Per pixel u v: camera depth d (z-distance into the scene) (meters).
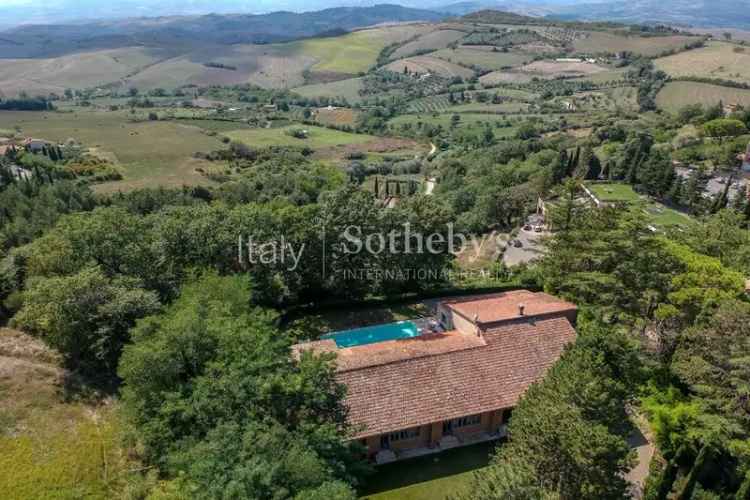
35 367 36.94
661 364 36.28
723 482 30.02
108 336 34.16
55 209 79.69
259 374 26.39
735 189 100.75
